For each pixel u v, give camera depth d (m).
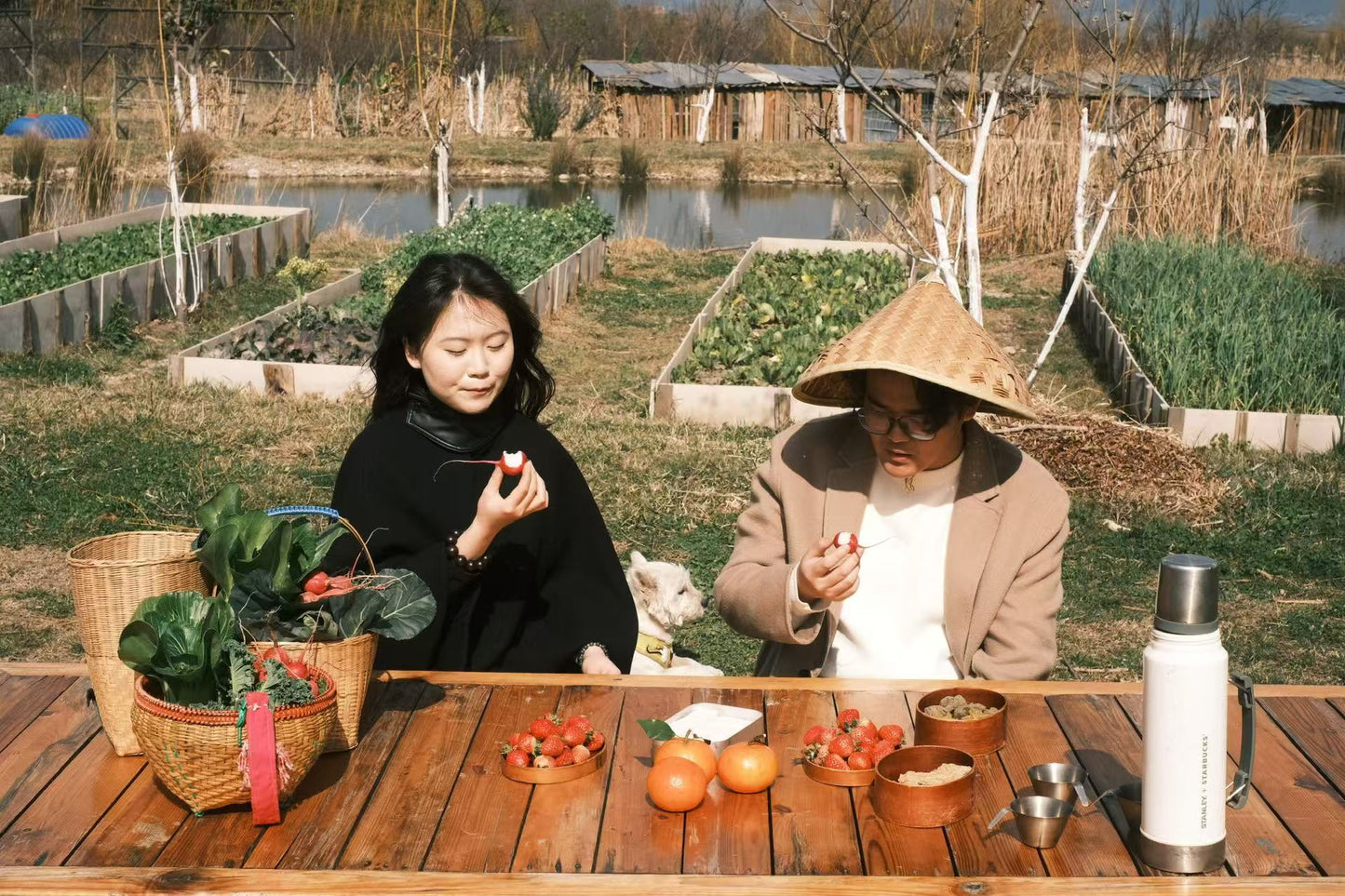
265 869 2.28
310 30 40.53
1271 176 18.72
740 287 16.44
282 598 2.71
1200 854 2.28
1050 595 3.54
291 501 8.34
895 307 3.34
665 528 8.15
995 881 2.25
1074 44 12.17
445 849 2.36
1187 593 2.25
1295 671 6.43
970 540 3.51
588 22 54.62
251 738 2.37
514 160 34.47
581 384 12.02
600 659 3.81
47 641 6.43
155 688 2.55
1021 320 15.41
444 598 3.56
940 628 3.59
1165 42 11.05
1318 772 2.68
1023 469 3.59
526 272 15.12
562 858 2.33
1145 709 2.31
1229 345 10.85
